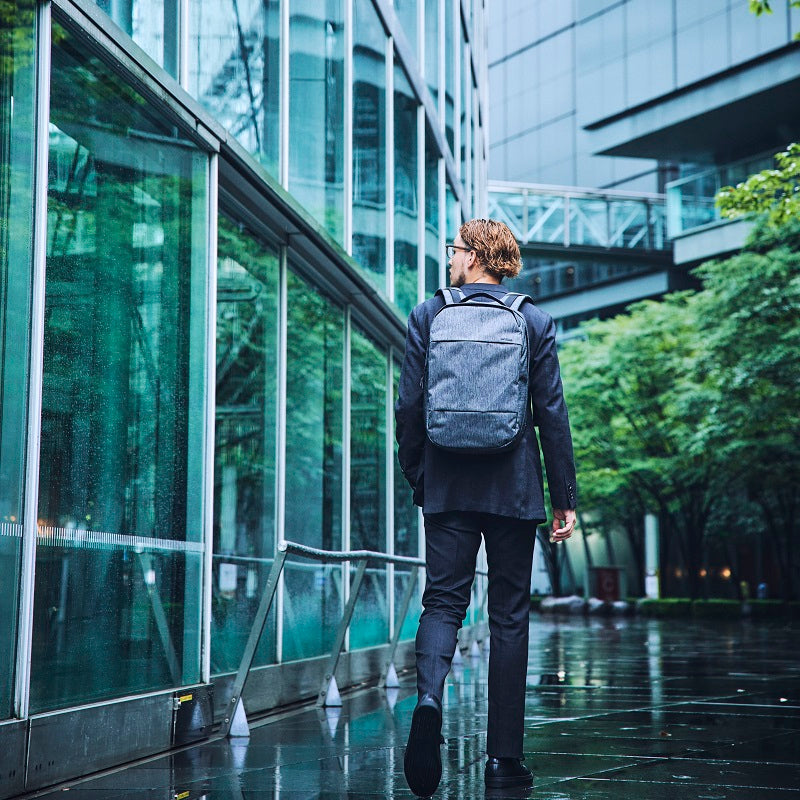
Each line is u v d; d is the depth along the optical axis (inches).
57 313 150.6
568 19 1920.5
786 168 566.3
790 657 458.9
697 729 199.0
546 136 1956.2
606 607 1332.4
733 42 1417.3
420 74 430.6
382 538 359.9
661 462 1224.8
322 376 297.7
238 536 225.6
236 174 222.8
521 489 133.2
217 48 219.0
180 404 194.9
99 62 165.5
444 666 128.0
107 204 167.3
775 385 985.5
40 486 143.3
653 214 1627.7
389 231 370.3
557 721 212.5
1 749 129.3
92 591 157.1
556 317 1857.8
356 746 176.4
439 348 132.6
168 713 174.1
